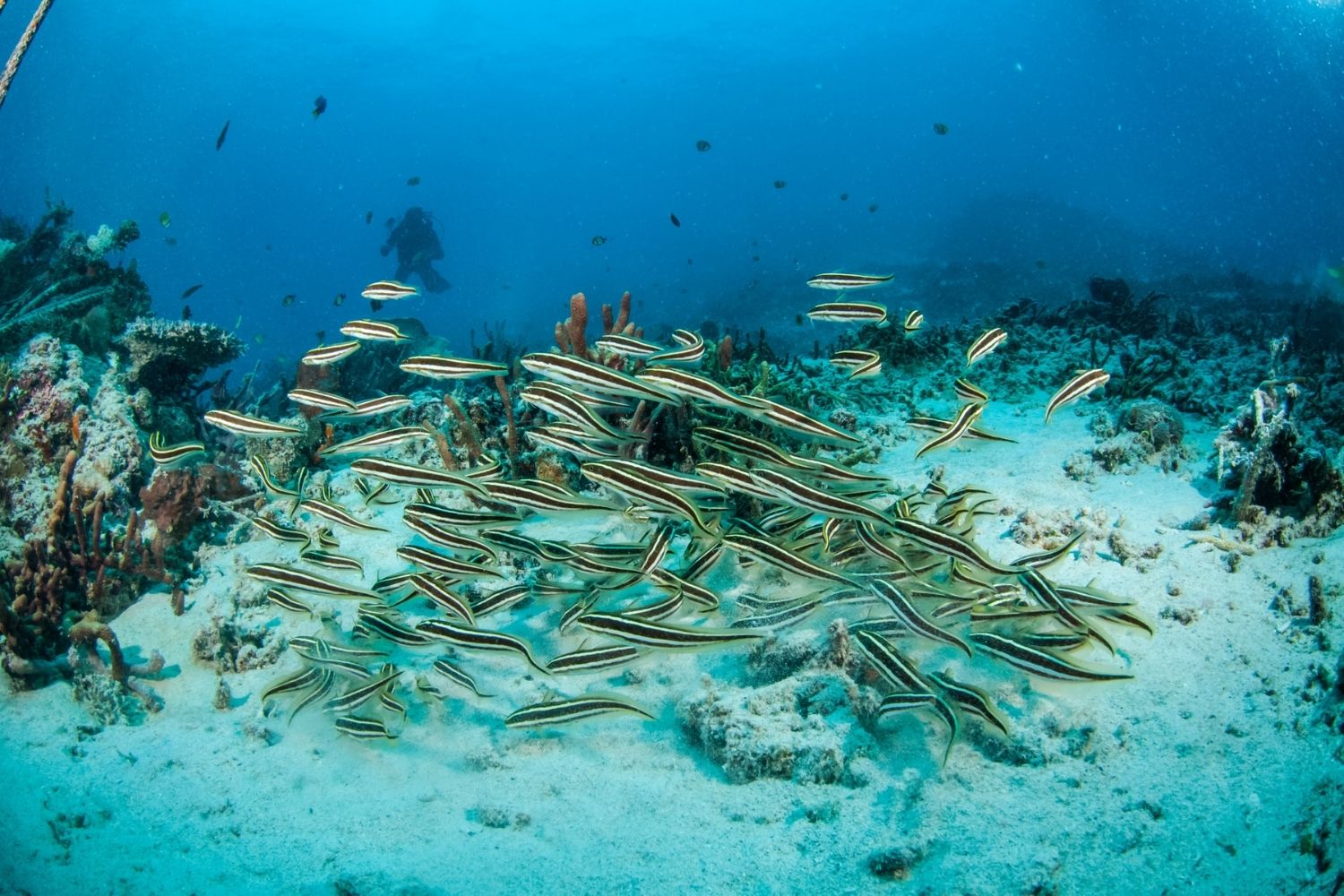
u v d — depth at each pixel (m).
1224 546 1.18
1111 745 0.86
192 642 1.18
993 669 0.96
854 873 0.75
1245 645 0.98
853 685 0.91
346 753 0.99
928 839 0.77
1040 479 1.49
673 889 0.76
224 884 0.81
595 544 1.02
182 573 1.34
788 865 0.77
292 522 1.44
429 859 0.82
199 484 1.41
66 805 0.92
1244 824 0.75
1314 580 1.00
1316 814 0.74
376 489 1.26
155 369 1.95
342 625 1.18
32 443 1.48
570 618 1.04
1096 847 0.75
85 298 2.18
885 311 1.36
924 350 2.37
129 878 0.82
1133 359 2.12
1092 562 1.18
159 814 0.91
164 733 1.05
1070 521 1.27
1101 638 0.86
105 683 1.08
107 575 1.27
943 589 0.92
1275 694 0.90
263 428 1.24
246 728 1.03
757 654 1.00
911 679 0.82
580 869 0.79
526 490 1.01
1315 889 0.67
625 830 0.84
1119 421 1.67
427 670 1.09
